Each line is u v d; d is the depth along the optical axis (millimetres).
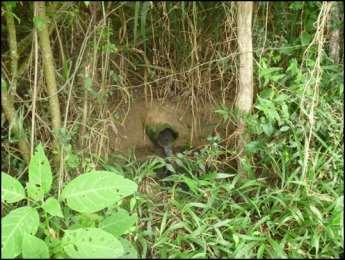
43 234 2434
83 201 2340
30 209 2273
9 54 2518
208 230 2518
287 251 2422
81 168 2695
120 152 2969
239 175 2711
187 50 2916
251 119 2670
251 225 2531
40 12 2322
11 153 2656
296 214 2480
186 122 3092
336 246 2369
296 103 2744
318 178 2627
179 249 2441
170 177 2752
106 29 2602
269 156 2729
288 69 2674
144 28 2598
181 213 2588
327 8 2564
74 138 2734
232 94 2959
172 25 2854
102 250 2158
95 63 2627
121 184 2379
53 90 2537
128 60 2877
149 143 3066
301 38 2717
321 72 2676
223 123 2980
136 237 2467
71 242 2197
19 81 2648
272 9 2748
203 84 2977
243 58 2621
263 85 2744
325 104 2729
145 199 2674
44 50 2455
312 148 2717
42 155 2400
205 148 2840
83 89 2697
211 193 2637
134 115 3062
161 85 3064
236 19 2668
